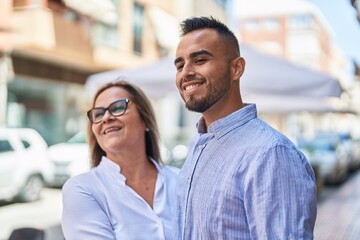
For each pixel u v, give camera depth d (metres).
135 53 16.47
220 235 1.48
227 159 1.54
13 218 8.20
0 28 11.12
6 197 8.99
